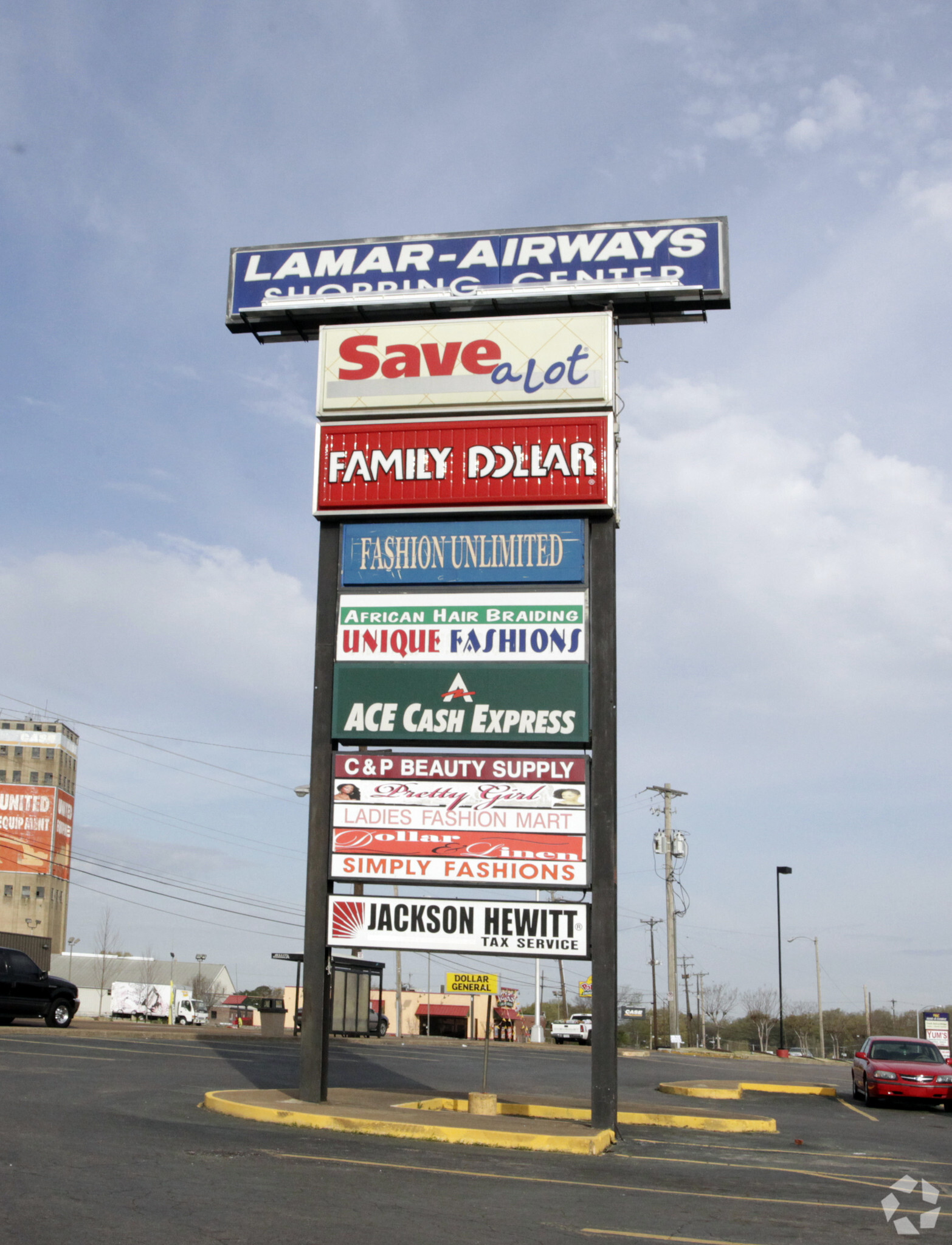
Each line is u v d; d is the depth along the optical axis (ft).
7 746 412.57
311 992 48.73
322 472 53.16
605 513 51.11
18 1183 28.37
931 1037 130.52
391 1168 34.53
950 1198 35.60
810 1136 51.75
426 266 56.29
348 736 50.08
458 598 50.85
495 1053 110.11
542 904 47.80
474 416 52.95
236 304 57.21
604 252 55.11
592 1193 32.73
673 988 161.48
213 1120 42.93
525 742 48.93
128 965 339.16
